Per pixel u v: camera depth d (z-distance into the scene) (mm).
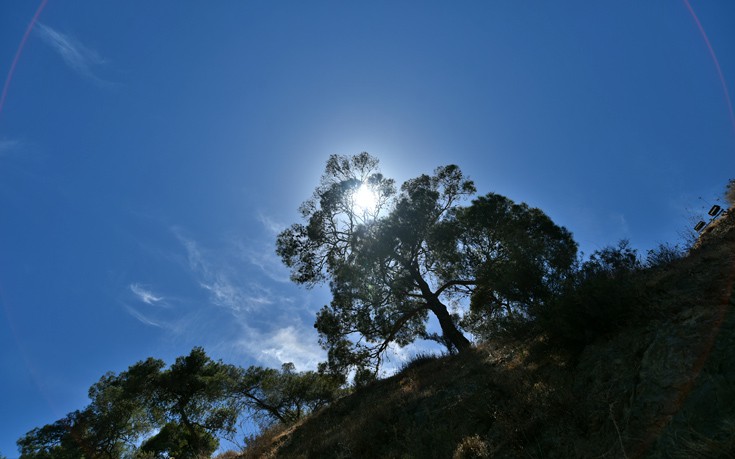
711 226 10125
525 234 20312
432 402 10570
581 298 7648
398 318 24922
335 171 29484
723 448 3885
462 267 24094
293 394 37188
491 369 10289
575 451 5586
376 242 25219
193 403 36469
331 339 24344
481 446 7016
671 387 5020
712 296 6000
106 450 31500
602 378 6336
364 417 12469
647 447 4656
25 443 28531
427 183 28594
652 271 8703
